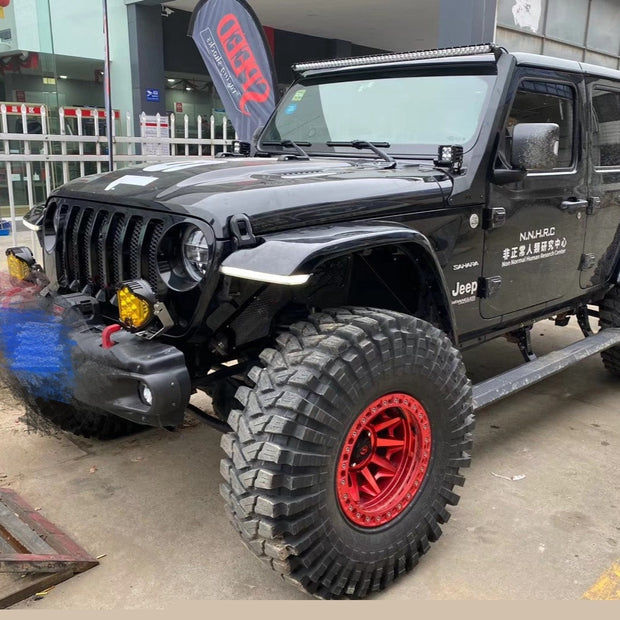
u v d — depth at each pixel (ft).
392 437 8.11
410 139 10.56
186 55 44.27
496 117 9.80
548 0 39.70
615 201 13.19
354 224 7.91
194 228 7.33
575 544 8.86
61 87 36.58
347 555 7.24
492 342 17.89
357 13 44.16
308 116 12.14
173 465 10.86
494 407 13.71
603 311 14.11
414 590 7.89
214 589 7.84
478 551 8.68
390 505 7.72
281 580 8.04
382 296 9.26
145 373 6.89
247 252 6.96
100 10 37.17
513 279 10.89
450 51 10.43
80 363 7.58
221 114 46.06
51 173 19.22
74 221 9.06
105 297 8.50
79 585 7.87
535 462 11.23
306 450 6.68
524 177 10.45
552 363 11.41
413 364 7.54
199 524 9.20
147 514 9.41
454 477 8.41
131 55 38.81
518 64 10.18
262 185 7.80
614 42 47.98
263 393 6.95
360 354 7.06
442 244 9.33
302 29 50.01
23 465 10.71
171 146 22.16
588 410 13.65
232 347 8.26
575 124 11.73
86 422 11.02
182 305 7.55
